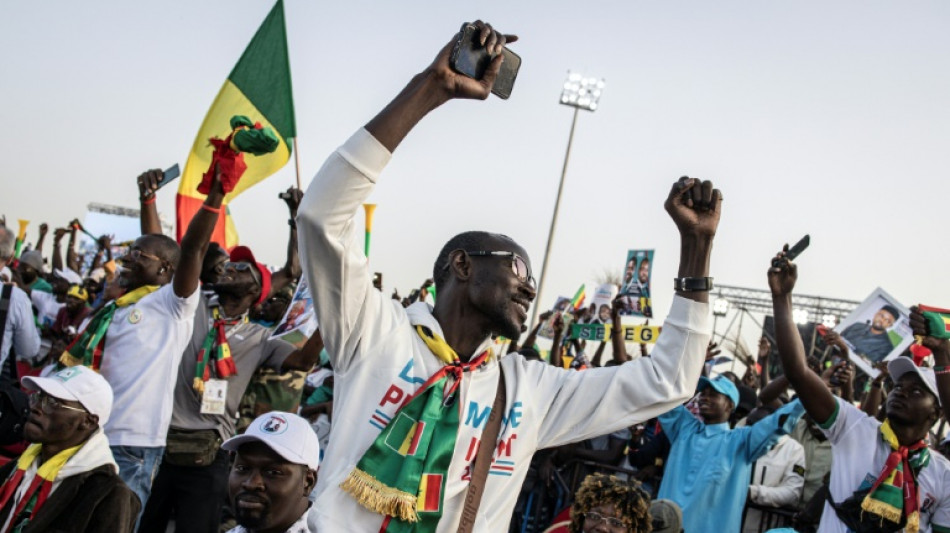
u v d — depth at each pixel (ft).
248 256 20.92
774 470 23.17
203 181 16.97
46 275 47.47
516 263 9.30
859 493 17.31
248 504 11.14
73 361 18.29
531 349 30.09
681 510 20.08
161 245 19.61
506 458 9.03
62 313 35.94
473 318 9.32
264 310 25.02
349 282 8.41
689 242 9.62
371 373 8.75
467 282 9.32
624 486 15.55
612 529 15.23
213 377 19.53
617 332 26.32
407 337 9.02
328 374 31.55
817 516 21.79
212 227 17.43
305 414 28.78
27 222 53.21
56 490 13.80
